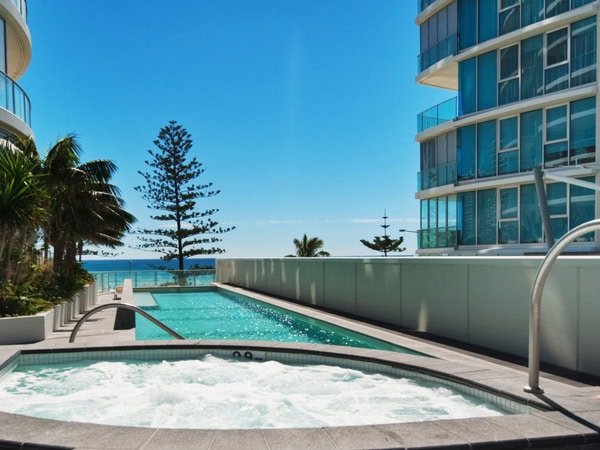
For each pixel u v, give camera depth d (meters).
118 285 25.22
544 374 5.83
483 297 7.71
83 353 7.29
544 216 10.29
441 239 20.69
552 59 16.44
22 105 15.44
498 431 3.46
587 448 3.41
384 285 10.91
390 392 5.61
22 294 9.73
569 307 6.11
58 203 13.80
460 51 19.59
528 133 17.16
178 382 6.26
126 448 3.17
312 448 3.18
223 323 13.38
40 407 5.37
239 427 4.76
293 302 16.19
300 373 6.47
